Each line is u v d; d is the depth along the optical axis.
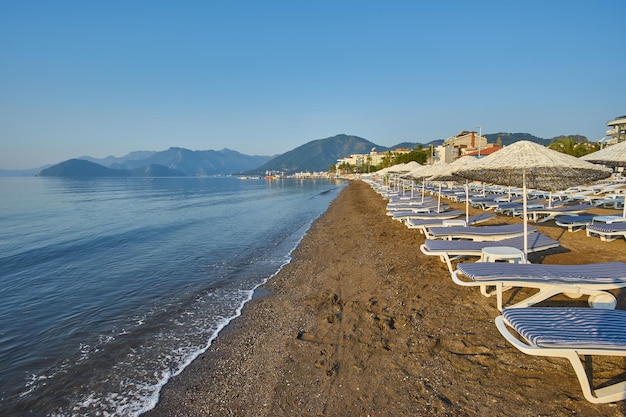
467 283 4.10
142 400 3.69
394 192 27.11
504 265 4.29
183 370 4.21
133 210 28.30
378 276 6.85
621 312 2.87
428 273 6.48
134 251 11.95
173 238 14.37
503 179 5.26
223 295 6.98
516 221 11.01
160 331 5.39
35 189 67.62
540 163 4.54
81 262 10.61
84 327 5.71
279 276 8.11
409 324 4.52
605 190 15.77
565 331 2.59
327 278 7.41
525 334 2.61
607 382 2.87
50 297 7.37
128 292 7.49
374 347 4.11
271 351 4.41
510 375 3.18
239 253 11.05
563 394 2.83
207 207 30.83
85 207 31.23
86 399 3.77
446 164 10.90
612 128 38.62
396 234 11.20
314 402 3.27
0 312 6.50
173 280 8.23
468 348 3.72
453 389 3.12
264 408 3.30
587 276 3.80
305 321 5.25
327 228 15.36
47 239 14.84
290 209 27.56
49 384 4.08
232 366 4.19
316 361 4.00
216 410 3.38
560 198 15.25
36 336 5.43
